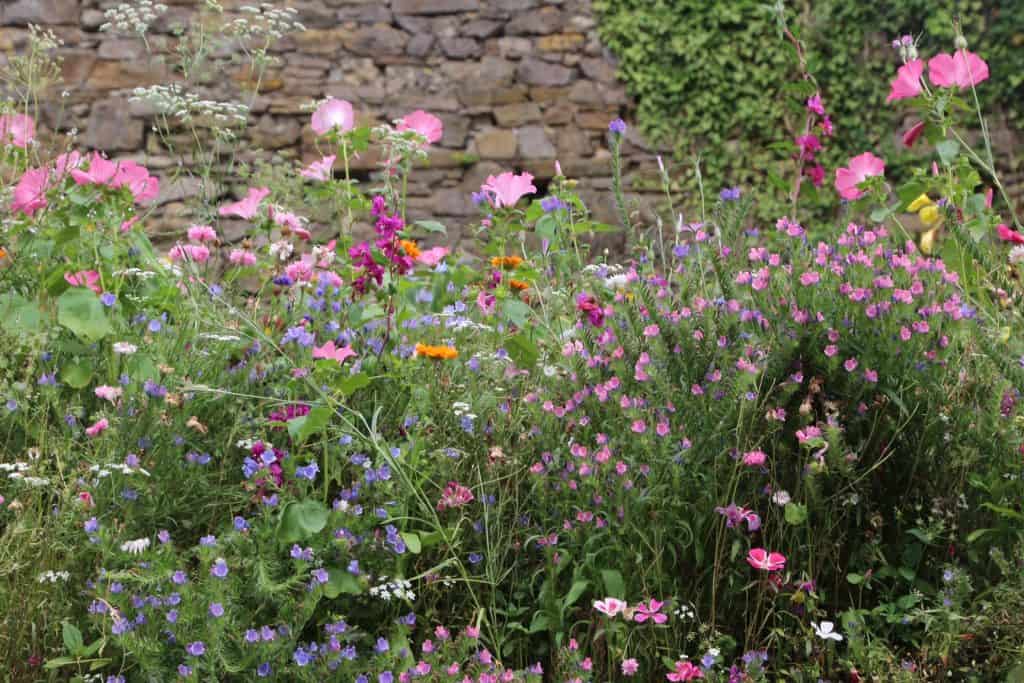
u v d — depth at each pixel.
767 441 2.34
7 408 2.47
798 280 2.38
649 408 2.34
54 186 2.92
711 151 8.38
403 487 2.34
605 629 2.18
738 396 2.25
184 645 2.00
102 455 2.37
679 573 2.31
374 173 8.27
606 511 2.28
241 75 8.17
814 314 2.34
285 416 2.49
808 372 2.38
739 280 2.41
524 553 2.44
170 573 2.05
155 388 2.31
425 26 8.46
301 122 8.30
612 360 2.39
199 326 2.76
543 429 2.46
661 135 8.41
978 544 2.34
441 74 8.48
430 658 2.17
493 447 2.48
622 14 8.38
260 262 3.04
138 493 2.26
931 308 2.36
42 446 2.46
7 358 2.66
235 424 2.44
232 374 2.60
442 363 2.59
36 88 3.61
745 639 2.29
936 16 8.23
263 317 2.92
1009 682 2.12
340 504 2.21
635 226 2.93
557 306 3.06
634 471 2.27
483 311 3.01
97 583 2.10
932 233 3.01
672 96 8.38
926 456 2.39
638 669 2.22
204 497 2.38
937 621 2.21
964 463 2.33
